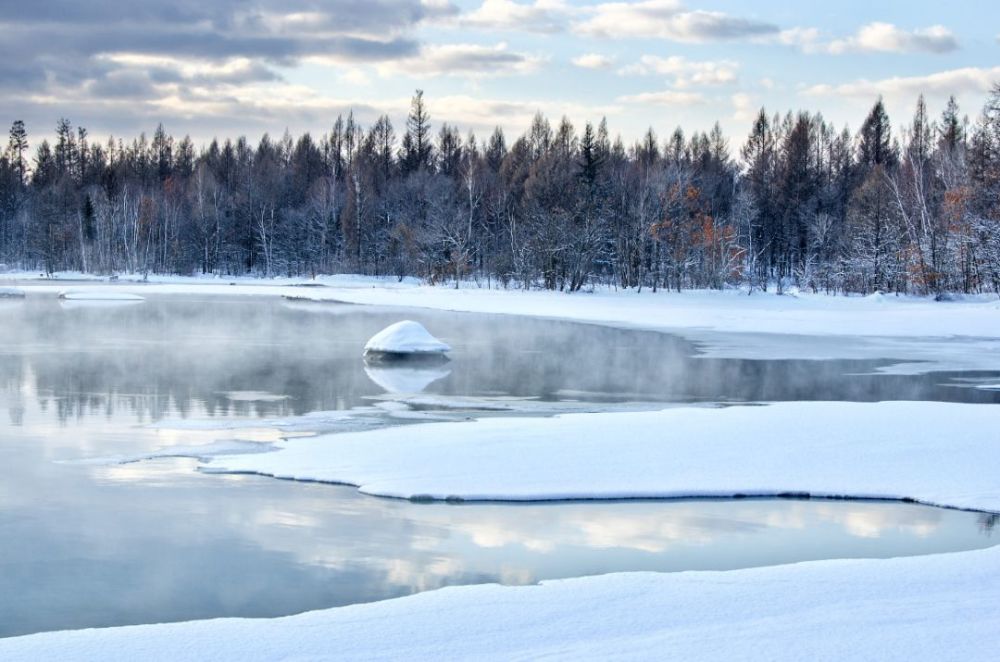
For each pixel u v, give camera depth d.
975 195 63.09
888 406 18.95
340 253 99.62
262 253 108.06
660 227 74.06
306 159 122.25
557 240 70.88
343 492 12.73
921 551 10.50
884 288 68.81
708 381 24.80
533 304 56.75
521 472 13.48
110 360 28.33
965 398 22.02
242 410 19.81
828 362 29.33
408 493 12.54
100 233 108.69
